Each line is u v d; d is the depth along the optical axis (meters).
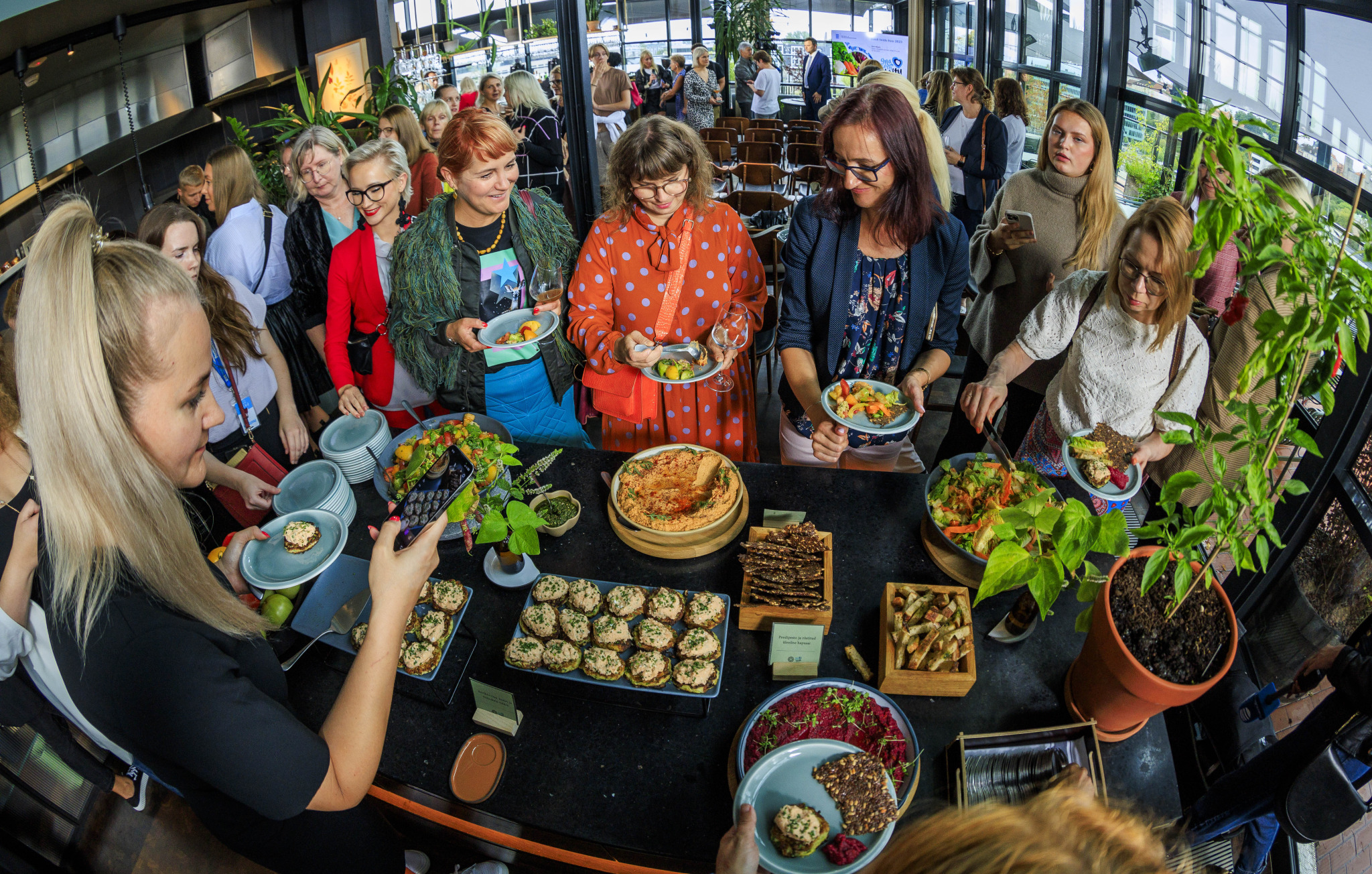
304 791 0.98
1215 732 2.06
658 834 1.41
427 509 1.40
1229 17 3.58
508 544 1.74
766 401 4.70
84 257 0.81
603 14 11.03
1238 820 1.72
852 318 2.42
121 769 2.02
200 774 0.95
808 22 11.20
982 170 4.91
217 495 2.51
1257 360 1.20
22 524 1.24
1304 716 2.30
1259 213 1.16
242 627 1.06
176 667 0.92
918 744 1.50
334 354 2.80
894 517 2.07
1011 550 1.33
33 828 1.99
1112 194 2.81
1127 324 2.06
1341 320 1.12
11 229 4.91
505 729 1.59
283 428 2.87
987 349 3.21
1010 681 1.64
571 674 1.66
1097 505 2.03
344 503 2.12
